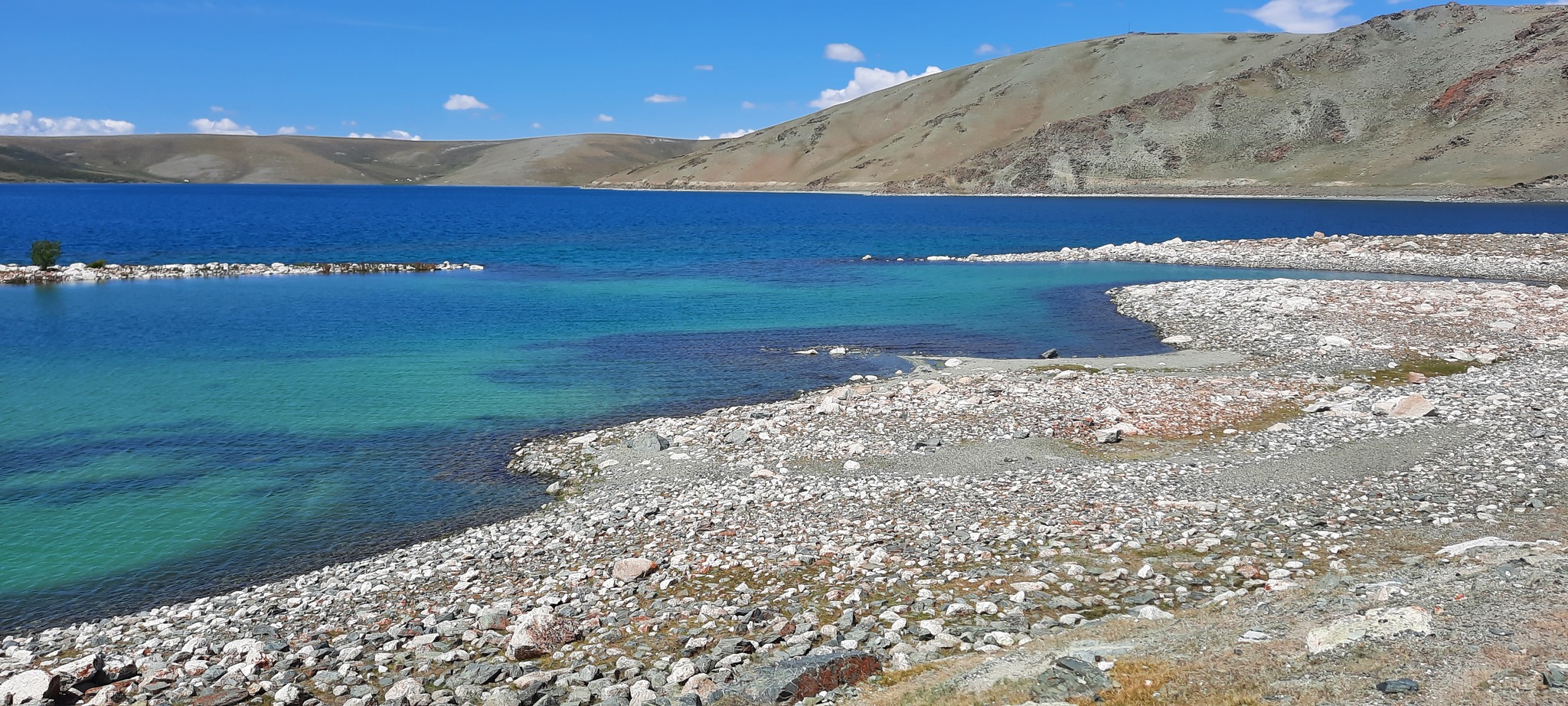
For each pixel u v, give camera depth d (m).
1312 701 9.70
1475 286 53.12
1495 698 9.02
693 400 34.59
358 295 65.81
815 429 29.31
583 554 19.47
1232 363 38.41
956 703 11.05
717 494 23.23
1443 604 11.70
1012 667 12.00
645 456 27.19
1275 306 49.53
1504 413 26.42
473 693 12.95
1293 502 20.33
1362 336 41.78
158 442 29.25
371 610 16.91
